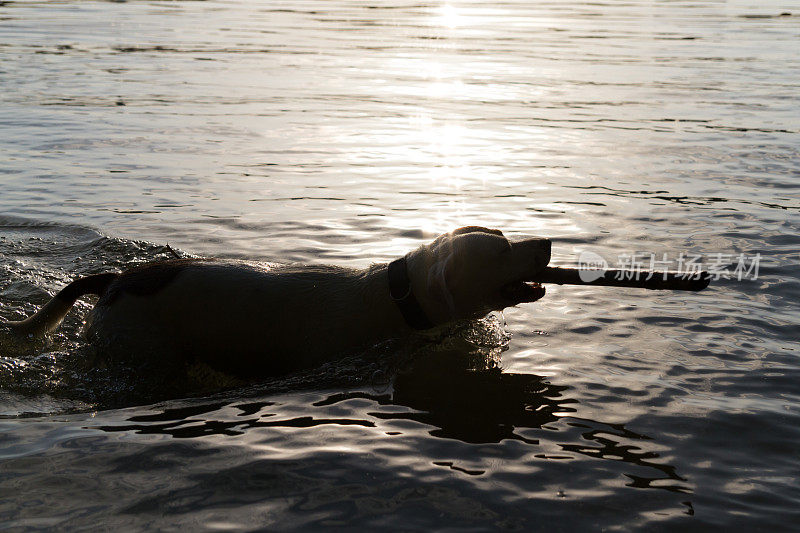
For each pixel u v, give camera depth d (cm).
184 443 353
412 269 462
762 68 1772
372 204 798
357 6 3219
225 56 1888
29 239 683
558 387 413
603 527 288
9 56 1792
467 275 443
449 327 475
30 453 343
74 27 2333
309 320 461
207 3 3167
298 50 2006
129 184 859
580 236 693
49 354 478
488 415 380
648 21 2756
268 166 952
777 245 660
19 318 531
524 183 884
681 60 1898
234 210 770
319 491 310
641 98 1434
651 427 368
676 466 333
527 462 334
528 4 3428
